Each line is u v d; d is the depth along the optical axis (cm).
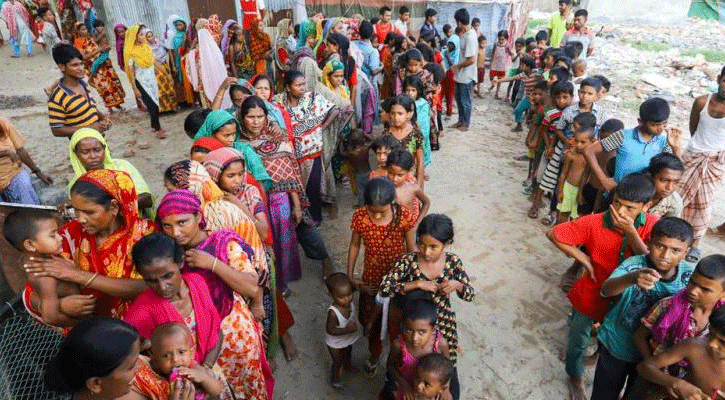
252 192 304
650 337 234
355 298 415
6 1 1273
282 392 331
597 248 280
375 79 778
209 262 212
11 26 1298
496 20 1316
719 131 414
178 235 213
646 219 278
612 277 248
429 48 793
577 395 320
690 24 1794
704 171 429
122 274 222
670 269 237
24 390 235
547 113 516
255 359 239
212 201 259
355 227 319
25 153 480
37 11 1365
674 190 339
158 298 194
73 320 209
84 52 888
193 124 370
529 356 358
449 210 561
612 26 1745
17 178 423
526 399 322
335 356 322
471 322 391
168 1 1336
